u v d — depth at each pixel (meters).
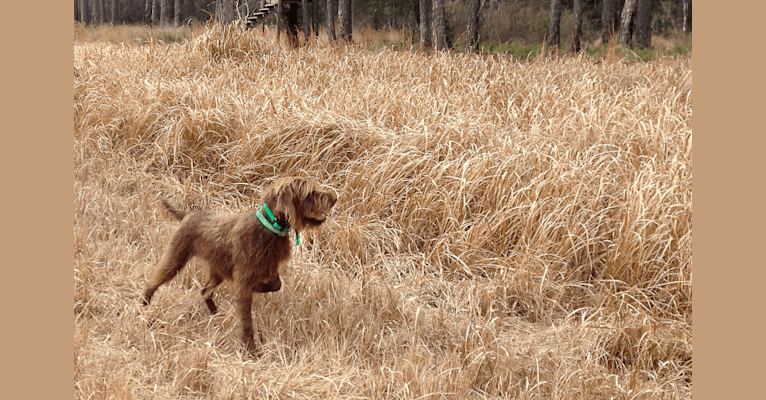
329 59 9.26
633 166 5.19
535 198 4.61
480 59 9.54
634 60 12.21
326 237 4.73
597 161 5.11
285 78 7.88
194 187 5.46
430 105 6.59
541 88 7.82
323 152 5.62
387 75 8.45
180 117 6.29
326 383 3.17
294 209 3.17
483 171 4.93
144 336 3.39
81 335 3.29
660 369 3.44
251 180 5.58
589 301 4.20
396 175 5.11
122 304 3.76
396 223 4.84
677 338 3.67
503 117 6.72
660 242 4.22
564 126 6.08
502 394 3.22
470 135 5.60
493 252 4.54
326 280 4.09
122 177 5.55
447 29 17.83
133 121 6.20
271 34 12.91
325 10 26.19
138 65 8.74
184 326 3.63
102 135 6.18
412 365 3.21
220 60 9.04
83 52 9.52
